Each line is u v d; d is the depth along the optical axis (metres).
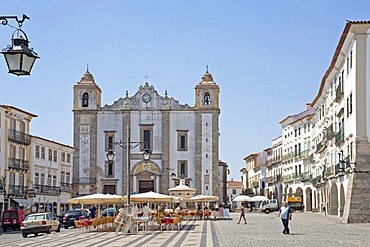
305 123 89.25
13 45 9.80
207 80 84.25
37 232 37.97
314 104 75.88
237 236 31.38
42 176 70.38
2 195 59.34
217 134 83.19
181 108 83.75
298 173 93.06
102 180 82.44
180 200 54.00
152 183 82.94
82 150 82.94
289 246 23.44
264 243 25.56
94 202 42.56
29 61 9.91
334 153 55.94
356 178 40.91
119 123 83.62
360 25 40.66
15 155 63.19
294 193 94.25
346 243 24.64
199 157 82.94
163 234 35.38
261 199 81.44
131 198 43.28
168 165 83.00
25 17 9.80
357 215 40.91
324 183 66.19
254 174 132.00
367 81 41.12
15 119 63.59
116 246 26.31
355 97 41.22
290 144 98.44
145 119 83.81
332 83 56.78
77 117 83.50
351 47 43.19
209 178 82.62
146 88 84.19
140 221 37.84
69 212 51.19
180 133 83.50
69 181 80.38
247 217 67.56
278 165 108.12
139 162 83.06
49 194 71.62
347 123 45.56
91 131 83.19
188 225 47.34
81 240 31.23
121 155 82.94
